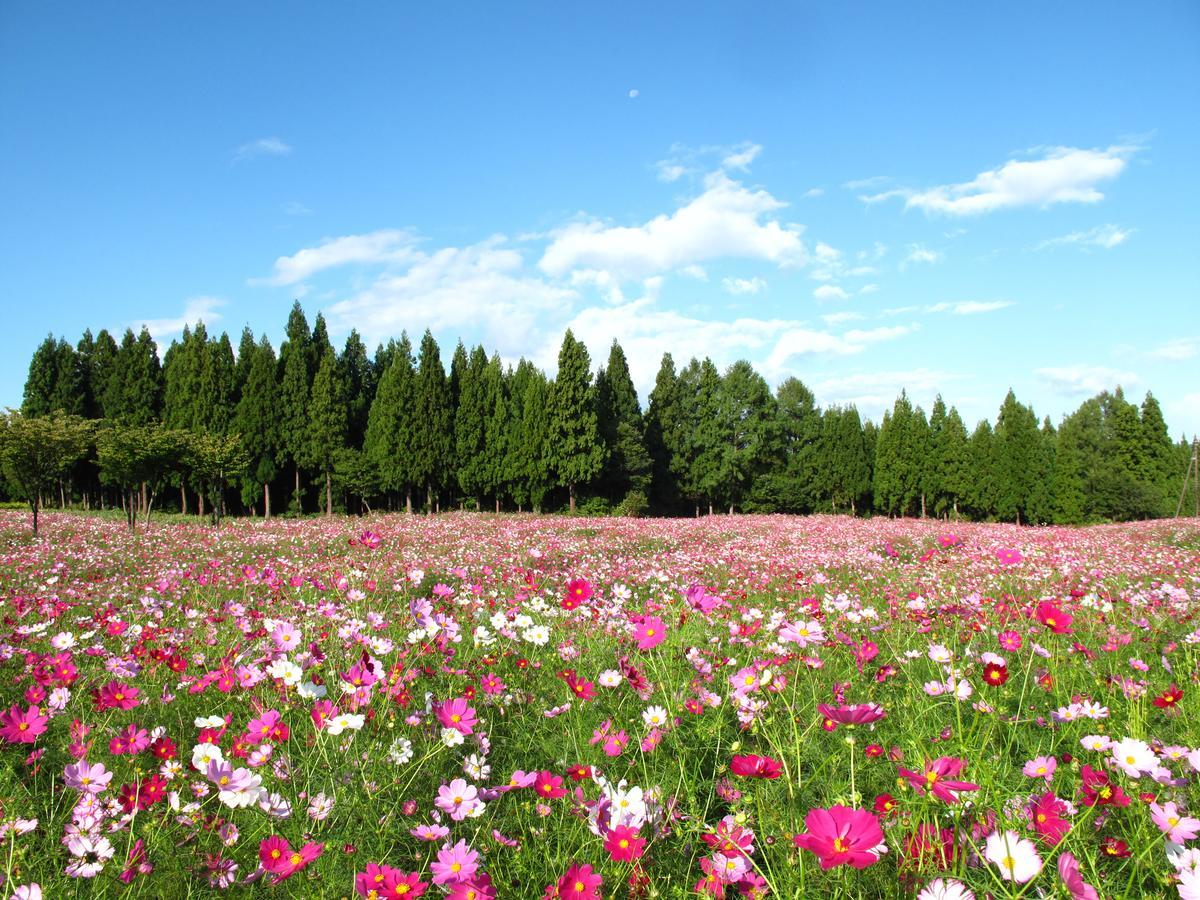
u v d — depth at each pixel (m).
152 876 2.21
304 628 4.66
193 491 39.56
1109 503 42.97
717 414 45.81
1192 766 2.13
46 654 4.74
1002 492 42.84
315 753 2.83
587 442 37.44
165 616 6.68
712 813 2.61
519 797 2.71
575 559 14.12
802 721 3.14
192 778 2.69
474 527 21.25
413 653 3.92
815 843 1.51
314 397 37.59
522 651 4.50
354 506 40.50
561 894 1.74
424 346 38.47
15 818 2.34
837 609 5.35
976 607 5.34
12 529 19.33
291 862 1.90
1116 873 1.99
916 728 3.00
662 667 3.66
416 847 2.43
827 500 47.38
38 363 40.72
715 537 20.31
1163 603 6.32
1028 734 3.06
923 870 1.77
